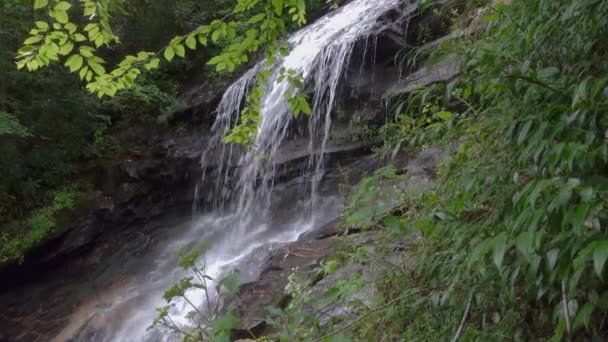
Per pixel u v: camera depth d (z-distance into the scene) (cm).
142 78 1042
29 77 849
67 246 836
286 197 755
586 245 135
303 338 248
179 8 1101
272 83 870
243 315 428
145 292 684
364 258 296
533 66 210
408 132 317
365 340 253
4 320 716
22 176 866
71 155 937
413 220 277
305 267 472
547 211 138
